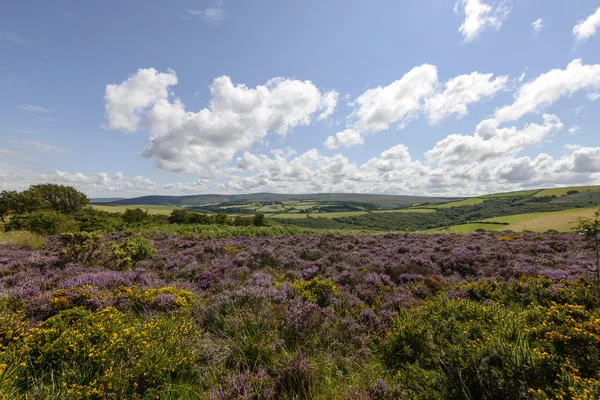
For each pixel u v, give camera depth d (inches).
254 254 433.4
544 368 117.2
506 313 186.1
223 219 1925.4
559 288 233.6
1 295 194.7
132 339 136.7
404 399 120.3
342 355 164.1
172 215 1905.8
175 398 121.4
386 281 317.4
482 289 262.8
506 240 646.5
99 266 347.3
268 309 206.5
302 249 510.3
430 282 313.3
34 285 232.8
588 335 134.4
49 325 151.2
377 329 196.1
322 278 317.7
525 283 258.7
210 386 130.0
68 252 348.8
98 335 137.9
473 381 120.5
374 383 130.4
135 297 217.9
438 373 128.8
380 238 726.5
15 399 104.3
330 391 129.8
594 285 226.2
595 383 101.6
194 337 161.9
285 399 121.0
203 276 317.4
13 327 144.9
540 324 163.8
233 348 160.1
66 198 2194.9
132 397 114.7
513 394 111.0
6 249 409.1
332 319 199.5
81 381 116.3
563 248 502.3
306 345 170.6
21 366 119.1
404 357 159.0
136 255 407.2
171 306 211.5
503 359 122.8
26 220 773.9
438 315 190.2
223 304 215.2
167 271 352.5
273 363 145.6
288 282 283.4
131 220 1674.5
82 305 190.5
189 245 561.0
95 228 893.2
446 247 539.8
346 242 637.9
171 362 132.3
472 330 163.3
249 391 121.7
